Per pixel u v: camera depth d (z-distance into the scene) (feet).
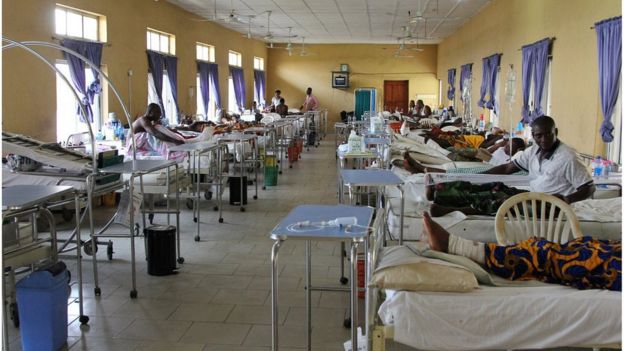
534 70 26.03
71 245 15.64
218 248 15.85
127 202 12.28
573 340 6.92
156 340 9.94
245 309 11.32
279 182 28.07
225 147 23.45
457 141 24.80
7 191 10.30
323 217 8.18
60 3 23.70
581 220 11.16
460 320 6.99
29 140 16.52
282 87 63.98
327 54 62.80
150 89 33.37
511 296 7.12
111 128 25.84
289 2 34.99
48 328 9.32
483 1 34.99
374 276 7.29
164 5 35.09
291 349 9.55
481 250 8.41
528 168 13.97
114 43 28.45
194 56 41.19
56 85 23.41
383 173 12.05
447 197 12.28
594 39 19.77
